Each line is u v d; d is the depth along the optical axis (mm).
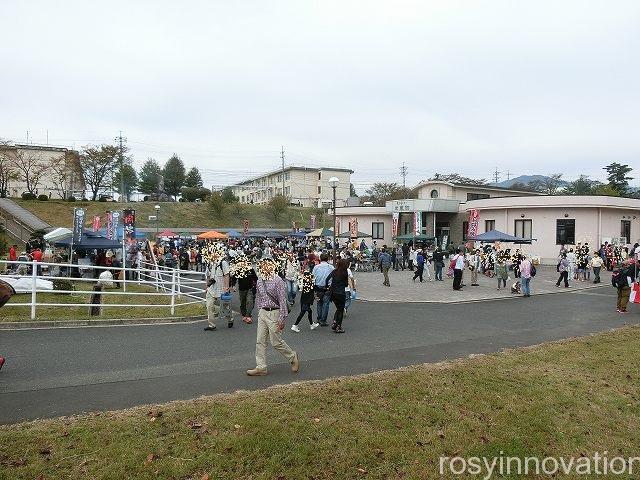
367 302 16656
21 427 4773
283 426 4930
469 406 5812
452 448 4793
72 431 4656
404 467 4410
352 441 4746
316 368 7543
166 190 78875
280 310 7062
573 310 14703
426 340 10031
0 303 6781
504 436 5105
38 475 3885
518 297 17953
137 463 4133
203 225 57562
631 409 6039
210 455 4309
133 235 22578
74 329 10414
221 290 11047
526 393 6328
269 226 60438
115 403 5633
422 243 37312
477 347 9328
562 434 5270
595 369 7598
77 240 19438
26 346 8586
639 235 34625
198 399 5746
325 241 38594
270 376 7008
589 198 31328
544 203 32781
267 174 88000
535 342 9883
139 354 8266
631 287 14531
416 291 19562
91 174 64812
